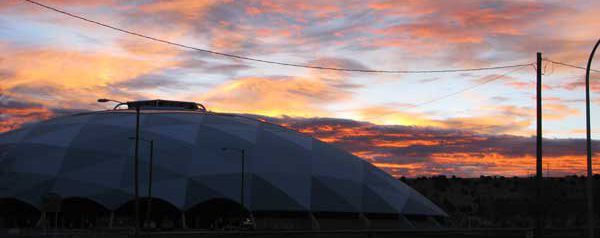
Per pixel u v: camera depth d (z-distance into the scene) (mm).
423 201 81000
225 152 73812
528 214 103125
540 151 37750
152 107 86688
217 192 68625
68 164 70438
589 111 34688
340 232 51281
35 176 69375
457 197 165750
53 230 58219
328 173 75812
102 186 67750
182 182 68875
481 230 56500
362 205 73688
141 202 66812
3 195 68500
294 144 79250
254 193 70062
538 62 38156
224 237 52000
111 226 65375
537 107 38000
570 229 58406
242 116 85812
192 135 75688
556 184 110125
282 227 68750
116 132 75062
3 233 54438
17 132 80312
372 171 81500
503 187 174375
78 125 77750
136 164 49250
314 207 70688
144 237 50438
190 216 67562
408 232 56156
